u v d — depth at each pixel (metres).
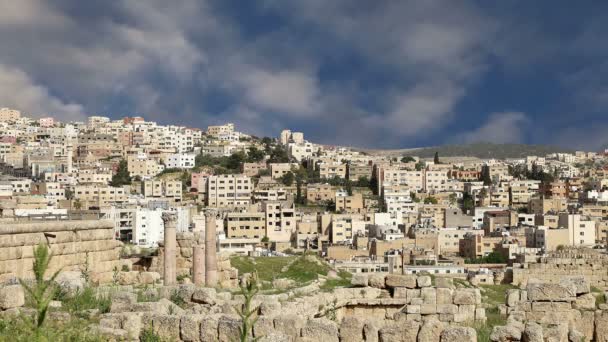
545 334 34.31
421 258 192.62
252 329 33.25
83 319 33.53
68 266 52.34
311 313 43.56
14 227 48.47
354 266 173.12
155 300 39.97
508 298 46.28
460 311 43.88
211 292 40.25
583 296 42.69
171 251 56.09
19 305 32.66
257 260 85.38
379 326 33.50
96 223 55.25
